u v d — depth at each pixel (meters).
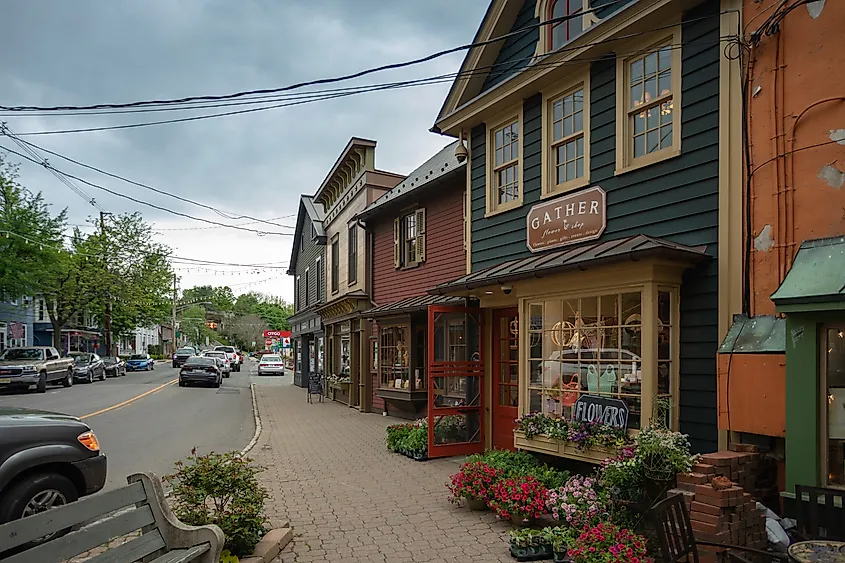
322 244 23.53
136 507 3.99
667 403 6.31
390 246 16.50
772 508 5.41
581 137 8.24
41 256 27.03
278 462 9.40
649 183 7.09
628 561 4.44
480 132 10.41
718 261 6.16
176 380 31.88
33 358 23.70
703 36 6.57
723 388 5.73
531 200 9.05
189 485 5.06
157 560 3.81
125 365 39.06
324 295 23.22
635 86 7.45
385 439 11.63
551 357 7.56
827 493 4.31
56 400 19.59
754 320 5.77
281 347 64.50
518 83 9.01
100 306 35.44
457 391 9.73
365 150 18.31
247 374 43.94
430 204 14.45
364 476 8.30
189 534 4.03
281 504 6.82
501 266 8.70
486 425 9.80
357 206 18.77
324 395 22.36
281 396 22.61
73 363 26.81
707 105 6.48
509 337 9.50
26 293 27.44
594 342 6.93
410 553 5.23
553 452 7.09
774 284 5.70
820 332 4.75
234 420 15.53
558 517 5.61
